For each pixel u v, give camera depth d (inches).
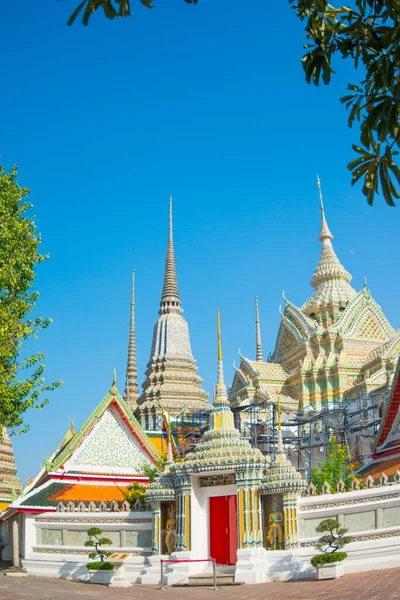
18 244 1092.5
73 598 775.1
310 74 391.9
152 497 1078.4
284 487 962.1
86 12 330.6
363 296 2290.8
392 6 365.1
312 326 2279.8
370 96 375.9
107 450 1408.7
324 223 2645.2
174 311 2440.9
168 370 2276.1
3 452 2233.0
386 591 663.1
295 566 922.7
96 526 1143.0
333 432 1776.6
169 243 2578.7
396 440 1214.9
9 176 1119.6
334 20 396.8
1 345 1033.5
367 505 920.3
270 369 2272.4
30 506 1197.1
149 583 1022.4
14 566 1251.8
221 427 1084.5
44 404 1079.0
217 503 1046.4
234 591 844.0
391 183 371.2
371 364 2006.6
